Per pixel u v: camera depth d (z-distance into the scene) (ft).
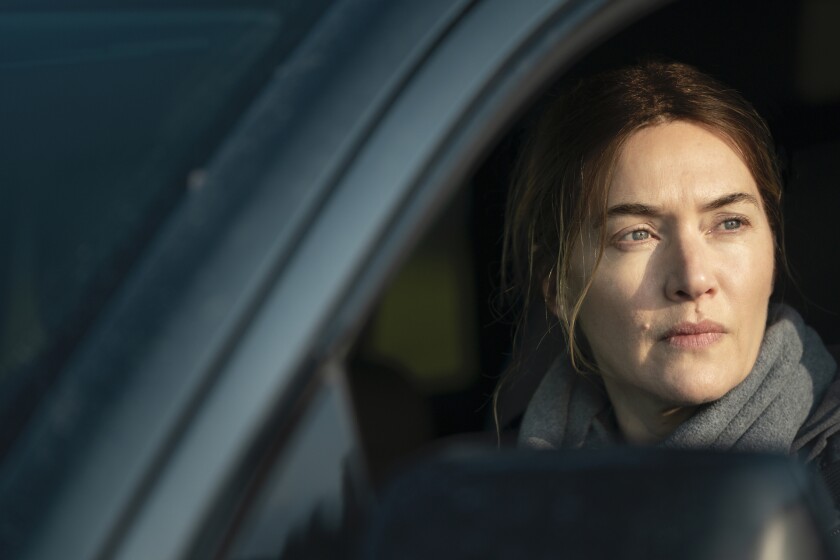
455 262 14.35
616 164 11.53
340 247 6.25
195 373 5.86
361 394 11.46
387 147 6.53
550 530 5.13
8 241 6.83
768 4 13.74
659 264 11.43
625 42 13.75
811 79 14.35
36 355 6.23
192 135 6.80
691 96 11.68
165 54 7.41
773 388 11.67
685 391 11.38
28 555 5.58
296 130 6.48
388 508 5.21
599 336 11.89
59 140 7.23
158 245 6.29
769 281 11.68
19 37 8.02
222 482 5.76
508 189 14.05
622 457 5.31
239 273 6.08
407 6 6.91
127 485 5.67
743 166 11.59
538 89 7.54
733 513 5.13
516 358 14.16
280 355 5.98
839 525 9.95
